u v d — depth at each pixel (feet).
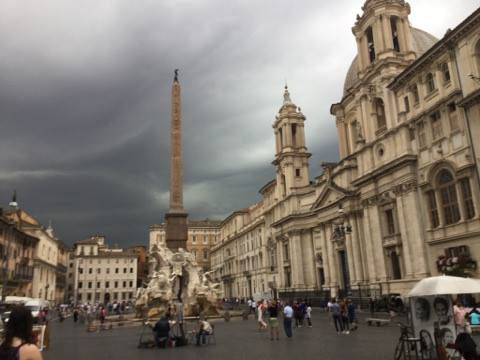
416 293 44.75
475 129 103.45
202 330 69.36
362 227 163.63
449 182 112.78
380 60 144.25
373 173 140.97
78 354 63.16
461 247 106.52
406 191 126.72
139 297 137.80
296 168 226.58
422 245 120.37
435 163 116.26
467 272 100.48
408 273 124.98
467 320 57.36
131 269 396.98
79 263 387.96
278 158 232.53
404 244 126.82
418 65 123.75
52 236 318.65
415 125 125.49
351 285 165.37
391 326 86.74
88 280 388.57
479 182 102.06
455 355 43.14
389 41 146.82
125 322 120.06
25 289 237.86
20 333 16.10
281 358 52.06
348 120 180.65
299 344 65.46
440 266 109.19
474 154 103.55
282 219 219.61
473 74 105.29
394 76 141.49
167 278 131.54
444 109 114.11
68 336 94.84
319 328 91.50
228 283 329.31
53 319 182.19
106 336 91.91
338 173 181.37
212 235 411.75
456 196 110.11
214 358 53.93
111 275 392.88
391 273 137.59
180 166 147.74
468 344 33.99
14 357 15.28
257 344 67.46
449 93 112.37
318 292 190.90
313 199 207.72
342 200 171.32
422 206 122.31
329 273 190.60
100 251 411.13
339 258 182.80
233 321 122.21
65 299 367.66
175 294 131.64
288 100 238.48
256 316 137.08
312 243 208.03
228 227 338.34
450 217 112.47
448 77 115.44
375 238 143.02
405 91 131.23
